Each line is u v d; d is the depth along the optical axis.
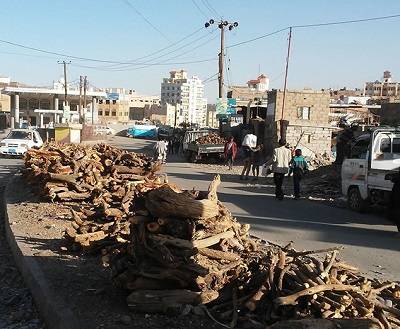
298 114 34.53
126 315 5.08
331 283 4.99
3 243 9.77
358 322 4.23
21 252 7.89
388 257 8.59
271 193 17.95
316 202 15.84
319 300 4.74
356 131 21.25
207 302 5.08
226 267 5.45
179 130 50.50
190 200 5.52
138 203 5.68
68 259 7.47
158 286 5.25
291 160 16.31
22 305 6.36
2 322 5.89
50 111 78.62
